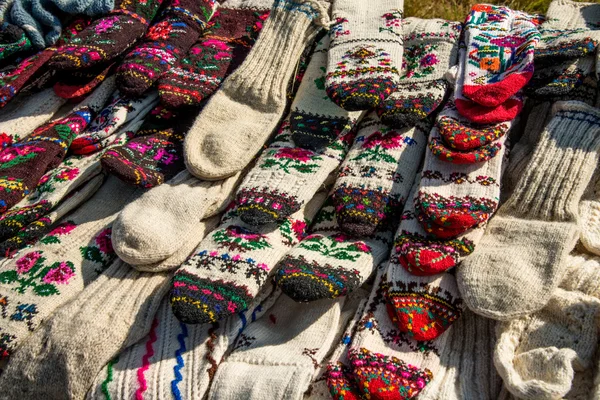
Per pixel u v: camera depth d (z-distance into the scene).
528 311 1.73
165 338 1.86
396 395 1.64
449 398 1.67
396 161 2.14
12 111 2.43
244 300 1.78
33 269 1.96
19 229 2.02
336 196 2.07
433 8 3.12
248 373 1.73
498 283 1.76
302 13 2.35
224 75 2.45
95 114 2.40
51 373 1.76
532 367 1.64
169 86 2.31
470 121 2.13
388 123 2.17
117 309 1.84
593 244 1.88
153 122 2.35
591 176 1.99
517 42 2.31
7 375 1.80
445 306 1.83
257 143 2.18
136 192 2.22
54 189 2.11
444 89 2.27
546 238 1.83
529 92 2.23
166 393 1.71
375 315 1.86
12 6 2.43
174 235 1.95
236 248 1.89
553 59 2.22
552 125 2.09
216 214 2.12
